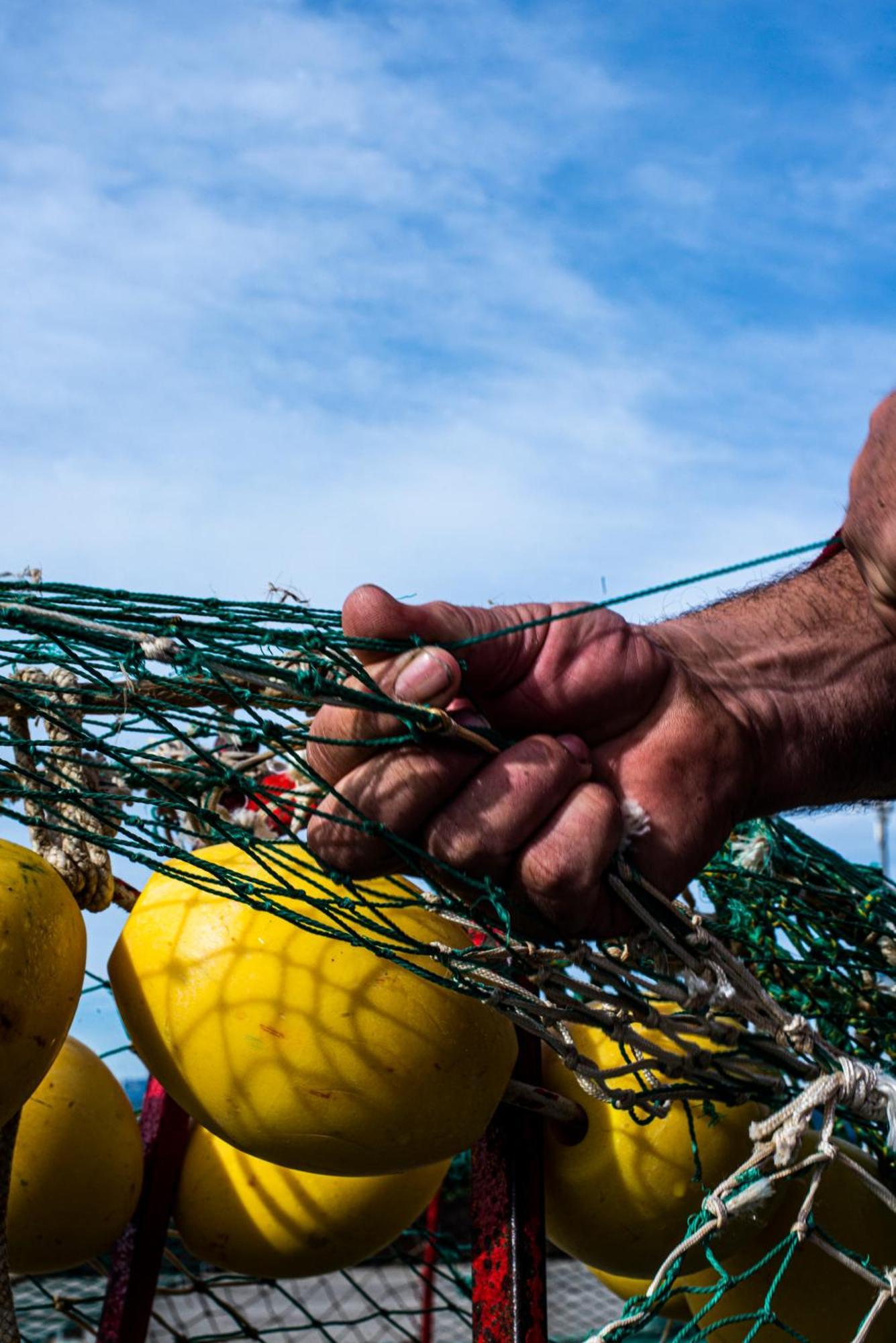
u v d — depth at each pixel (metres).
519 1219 1.02
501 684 0.82
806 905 1.19
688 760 0.84
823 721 0.94
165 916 0.93
